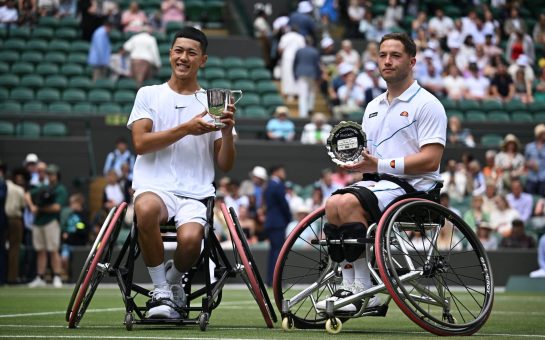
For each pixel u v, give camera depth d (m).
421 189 14.19
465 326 13.52
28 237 39.62
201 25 62.41
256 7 62.69
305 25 54.59
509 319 17.92
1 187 36.06
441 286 14.04
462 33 59.09
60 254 39.44
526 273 38.25
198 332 13.45
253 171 42.47
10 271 37.06
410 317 13.08
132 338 12.17
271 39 57.31
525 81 55.44
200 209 14.31
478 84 54.03
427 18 63.31
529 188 43.31
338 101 51.19
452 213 13.83
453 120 47.75
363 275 13.81
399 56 14.38
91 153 46.09
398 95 14.52
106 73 51.66
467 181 42.44
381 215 13.72
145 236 13.91
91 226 40.44
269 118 48.56
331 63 55.00
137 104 14.85
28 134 46.41
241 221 39.16
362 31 59.34
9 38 55.25
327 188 41.00
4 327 14.54
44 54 54.03
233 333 13.32
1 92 49.44
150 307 14.11
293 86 52.69
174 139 14.29
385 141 14.54
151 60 50.53
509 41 59.12
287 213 34.47
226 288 34.66
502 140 49.16
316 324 14.53
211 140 14.95
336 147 14.21
